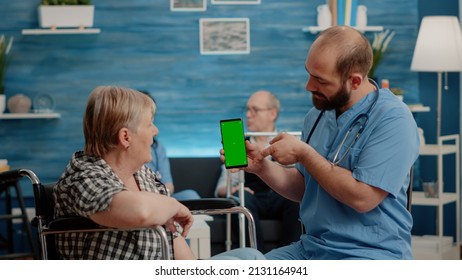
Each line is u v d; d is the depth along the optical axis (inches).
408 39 228.5
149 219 93.4
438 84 221.5
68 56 223.9
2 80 219.3
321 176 105.0
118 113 98.1
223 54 227.3
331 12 223.0
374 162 104.8
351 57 104.8
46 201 106.7
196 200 112.7
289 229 192.5
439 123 220.8
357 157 107.5
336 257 107.2
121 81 225.8
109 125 98.1
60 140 224.5
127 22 225.1
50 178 224.7
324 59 104.9
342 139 109.7
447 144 230.8
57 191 99.7
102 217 94.0
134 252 99.5
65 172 99.4
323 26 221.9
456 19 215.2
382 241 106.4
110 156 99.7
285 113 228.5
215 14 226.5
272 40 227.3
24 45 222.4
